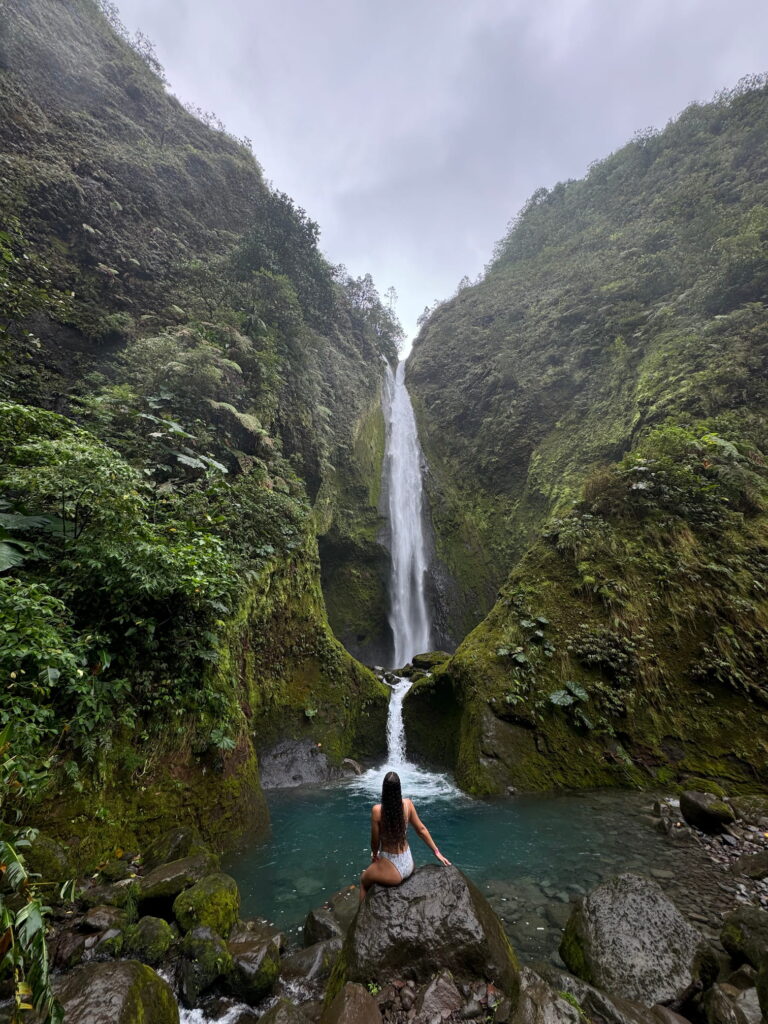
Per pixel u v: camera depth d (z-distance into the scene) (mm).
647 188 26531
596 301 20188
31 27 16500
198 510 7965
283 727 8312
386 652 17500
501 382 22094
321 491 16406
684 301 15805
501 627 9250
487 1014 2467
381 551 18297
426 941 2779
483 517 19734
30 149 13688
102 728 4895
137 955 3156
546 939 3615
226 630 7031
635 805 6367
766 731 6918
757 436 10766
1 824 3355
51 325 10703
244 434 11164
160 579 5281
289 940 3736
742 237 14859
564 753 7367
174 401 9984
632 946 3049
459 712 8688
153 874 3973
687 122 27438
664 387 13398
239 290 14820
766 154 20047
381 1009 2492
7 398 8711
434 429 25422
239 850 5441
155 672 5645
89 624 5262
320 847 5570
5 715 3600
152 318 12617
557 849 5199
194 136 21531
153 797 5008
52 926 3338
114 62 19734
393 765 9281
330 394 19500
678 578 8656
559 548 9977
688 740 7160
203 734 5758
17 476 5246
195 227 17734
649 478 10102
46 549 5633
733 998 2654
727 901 4051
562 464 16500
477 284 36188
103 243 13578
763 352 12148
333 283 22781
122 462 5766
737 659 7613
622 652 8102
